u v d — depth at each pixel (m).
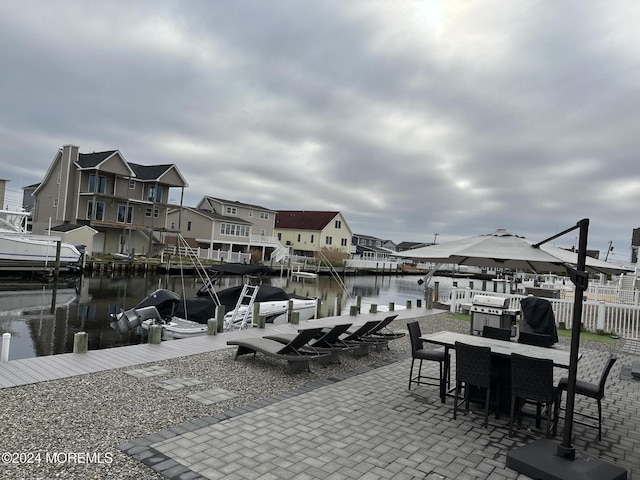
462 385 6.53
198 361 7.88
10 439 4.15
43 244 29.33
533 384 4.85
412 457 4.23
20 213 29.89
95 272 33.62
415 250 6.25
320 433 4.74
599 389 5.04
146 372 6.94
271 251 56.22
